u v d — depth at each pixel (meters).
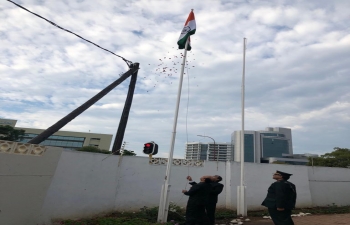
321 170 11.65
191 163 9.88
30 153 5.46
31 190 5.40
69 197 6.75
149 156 9.20
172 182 9.31
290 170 10.96
